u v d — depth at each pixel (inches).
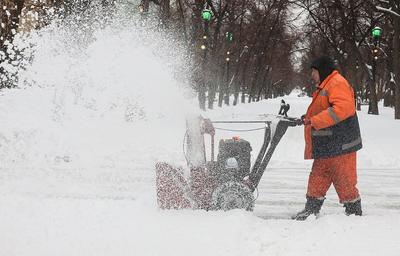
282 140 815.1
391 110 2625.5
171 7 2185.0
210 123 361.4
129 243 284.7
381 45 2701.8
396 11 1779.0
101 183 448.1
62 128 753.6
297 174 535.2
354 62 2556.6
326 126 331.9
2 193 394.9
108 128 819.4
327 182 357.4
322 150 344.2
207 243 284.7
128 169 518.0
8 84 951.0
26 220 324.5
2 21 900.6
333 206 404.8
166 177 355.6
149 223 322.0
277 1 2913.4
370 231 313.3
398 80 1754.4
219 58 2561.5
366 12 2228.1
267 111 2039.9
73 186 431.5
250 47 3221.0
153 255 267.1
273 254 272.8
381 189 473.4
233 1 2346.2
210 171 358.0
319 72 354.6
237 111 1956.2
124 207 360.5
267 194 440.8
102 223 321.7
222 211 348.5
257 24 3024.1
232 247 278.7
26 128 707.4
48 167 509.0
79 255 266.4
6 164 512.4
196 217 335.0
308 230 318.0
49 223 319.6
